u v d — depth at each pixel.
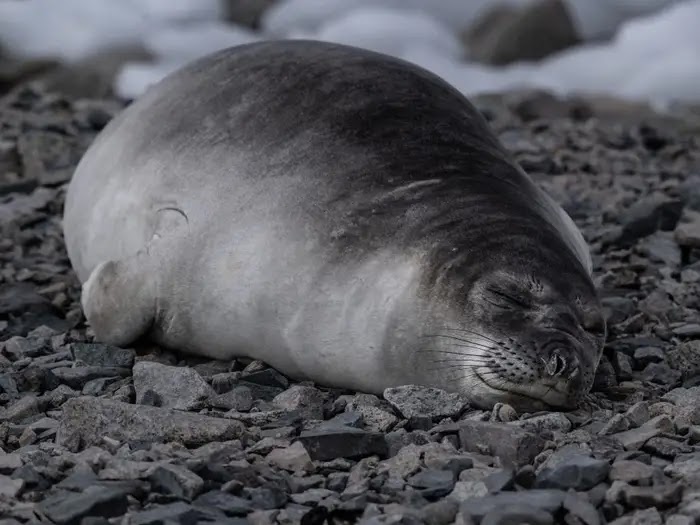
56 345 24.77
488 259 21.12
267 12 81.06
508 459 18.64
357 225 21.92
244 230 22.80
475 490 17.17
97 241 25.33
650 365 23.83
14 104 45.34
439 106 24.52
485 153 23.75
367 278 21.42
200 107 25.09
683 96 66.69
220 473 17.61
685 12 72.62
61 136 39.59
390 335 21.08
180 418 19.45
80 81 60.09
